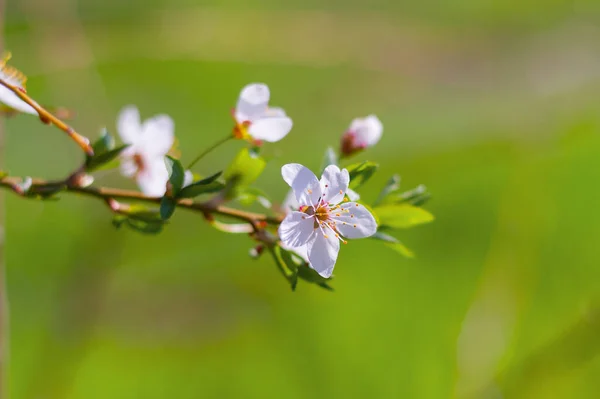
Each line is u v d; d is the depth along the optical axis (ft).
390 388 3.10
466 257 3.49
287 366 3.10
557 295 3.39
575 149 3.93
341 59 4.23
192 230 3.05
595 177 3.75
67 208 2.85
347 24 4.43
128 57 3.68
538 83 4.38
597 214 3.62
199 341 3.05
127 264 2.95
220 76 3.89
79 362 2.61
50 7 2.81
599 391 2.92
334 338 3.20
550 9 5.06
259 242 1.32
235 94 3.89
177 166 1.29
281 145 3.44
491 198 3.69
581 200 3.70
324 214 1.29
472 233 3.59
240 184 1.32
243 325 3.15
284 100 3.95
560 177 3.79
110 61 3.61
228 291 3.17
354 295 3.31
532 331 3.26
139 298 2.99
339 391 3.07
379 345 3.21
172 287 3.06
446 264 3.46
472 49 4.63
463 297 3.38
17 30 2.84
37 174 2.91
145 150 1.45
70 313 2.60
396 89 4.25
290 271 1.29
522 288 3.38
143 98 3.68
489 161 3.83
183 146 3.61
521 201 3.66
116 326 2.91
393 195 1.35
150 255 3.00
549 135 3.99
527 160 3.84
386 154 3.71
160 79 3.75
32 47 2.79
